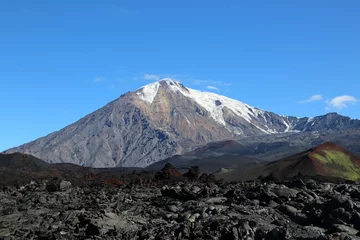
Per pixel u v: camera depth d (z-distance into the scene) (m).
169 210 37.97
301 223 32.81
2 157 96.00
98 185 63.12
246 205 37.31
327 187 43.78
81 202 44.50
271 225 30.77
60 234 30.97
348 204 32.19
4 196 49.12
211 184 50.56
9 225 34.66
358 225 30.80
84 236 30.59
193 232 29.14
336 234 28.59
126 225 32.69
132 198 45.84
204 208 35.28
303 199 37.97
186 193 42.66
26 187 57.19
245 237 28.02
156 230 30.61
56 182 54.00
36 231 31.81
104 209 37.59
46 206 43.16
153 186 57.94
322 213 32.56
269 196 38.47
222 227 29.59
